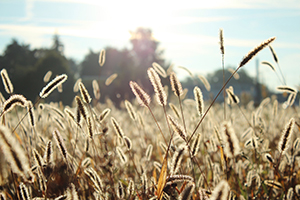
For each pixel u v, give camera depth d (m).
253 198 2.38
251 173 2.46
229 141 1.39
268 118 4.93
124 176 3.12
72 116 2.34
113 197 2.31
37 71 48.72
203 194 1.73
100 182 2.04
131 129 5.55
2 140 1.18
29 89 48.66
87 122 2.11
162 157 2.84
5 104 1.81
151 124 5.43
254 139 2.73
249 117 5.61
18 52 67.94
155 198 1.90
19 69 50.41
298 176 2.77
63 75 2.07
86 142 2.57
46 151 1.93
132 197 2.26
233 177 2.71
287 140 1.80
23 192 1.83
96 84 3.77
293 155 2.68
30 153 2.70
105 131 2.65
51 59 49.56
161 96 1.80
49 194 2.31
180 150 1.71
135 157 3.16
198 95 1.98
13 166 1.23
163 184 1.84
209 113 3.70
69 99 41.91
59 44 87.88
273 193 2.65
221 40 2.06
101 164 2.63
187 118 5.20
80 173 2.72
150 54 57.81
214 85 55.91
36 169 2.19
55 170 2.46
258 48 1.68
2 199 1.97
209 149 3.14
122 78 37.06
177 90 1.86
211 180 2.80
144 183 2.22
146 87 37.31
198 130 4.05
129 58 57.97
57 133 1.92
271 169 2.86
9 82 2.44
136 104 7.09
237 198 2.37
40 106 3.03
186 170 2.73
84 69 88.06
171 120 1.77
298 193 2.34
